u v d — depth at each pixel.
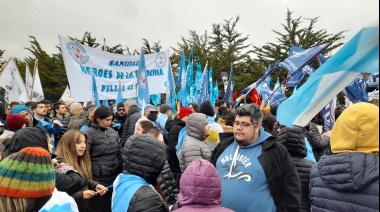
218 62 36.03
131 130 6.84
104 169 4.74
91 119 5.95
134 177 2.60
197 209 2.20
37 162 2.02
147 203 2.42
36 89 11.88
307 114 2.27
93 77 9.24
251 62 36.56
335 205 2.33
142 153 2.61
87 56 9.58
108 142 4.86
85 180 4.09
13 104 8.95
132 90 10.36
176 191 3.87
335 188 2.33
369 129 2.26
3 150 3.74
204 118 4.54
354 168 2.22
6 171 1.98
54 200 2.08
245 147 3.21
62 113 8.50
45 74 34.97
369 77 5.54
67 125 7.84
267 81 13.29
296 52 9.00
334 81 2.16
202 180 2.21
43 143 3.79
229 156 3.26
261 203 3.01
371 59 1.96
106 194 4.79
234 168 3.16
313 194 2.52
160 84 10.89
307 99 2.27
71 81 9.34
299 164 3.98
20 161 1.99
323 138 5.66
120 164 5.03
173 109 11.11
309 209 3.97
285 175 3.08
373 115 2.27
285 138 4.01
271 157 3.09
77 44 9.41
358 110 2.30
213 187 2.23
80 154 4.18
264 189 3.04
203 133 4.51
